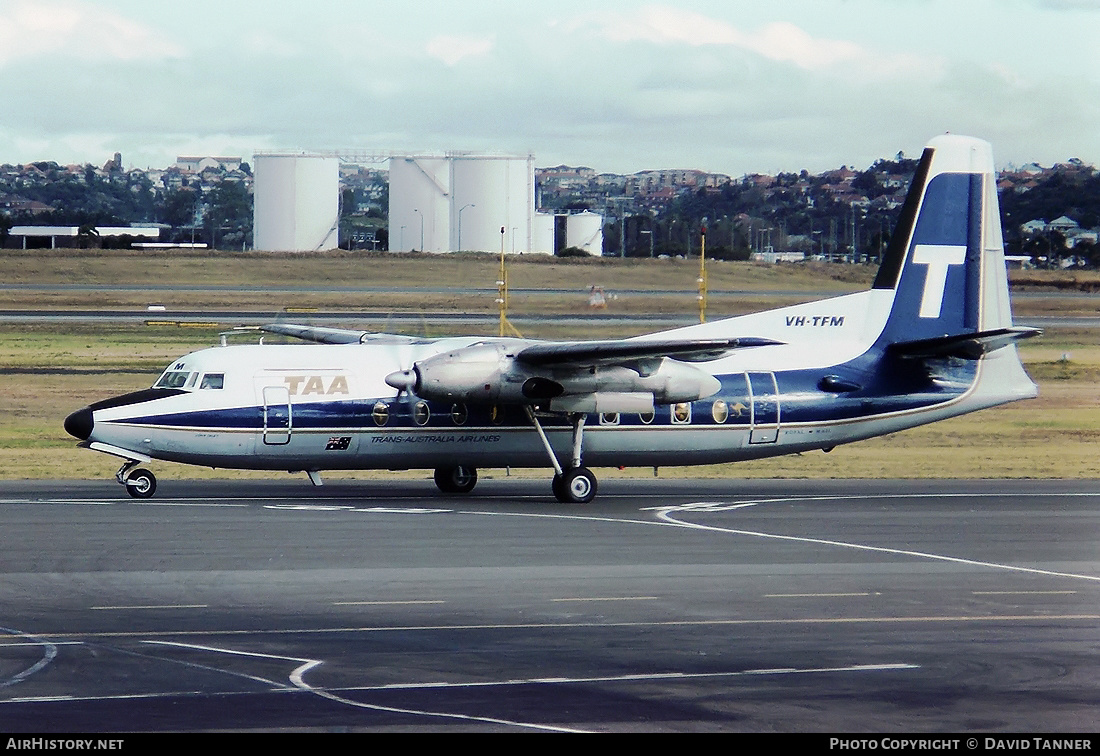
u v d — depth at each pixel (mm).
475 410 107312
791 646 56969
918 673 52688
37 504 98125
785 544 84562
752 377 113688
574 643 57000
